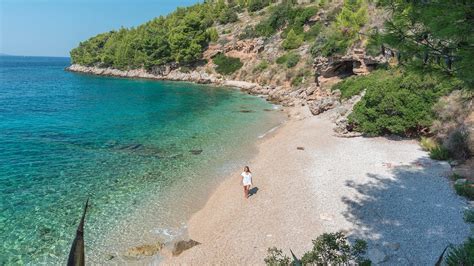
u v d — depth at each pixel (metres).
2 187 22.28
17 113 47.91
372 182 21.81
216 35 103.62
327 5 86.69
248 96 67.00
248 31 98.44
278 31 93.12
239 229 17.67
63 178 24.17
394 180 21.81
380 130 32.03
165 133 37.41
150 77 109.50
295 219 18.06
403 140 30.75
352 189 21.05
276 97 61.53
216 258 15.41
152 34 117.50
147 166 27.08
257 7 120.31
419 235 15.61
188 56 99.62
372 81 42.03
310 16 86.00
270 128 40.53
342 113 39.50
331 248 11.11
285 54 80.38
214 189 23.27
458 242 14.81
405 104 30.73
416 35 10.66
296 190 21.56
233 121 44.06
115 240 17.02
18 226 17.78
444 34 9.02
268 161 27.91
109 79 110.06
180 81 98.94
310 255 10.66
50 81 103.06
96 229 17.88
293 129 38.75
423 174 22.38
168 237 17.45
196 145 33.00
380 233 16.06
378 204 18.80
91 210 19.75
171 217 19.42
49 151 30.16
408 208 18.08
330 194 20.59
